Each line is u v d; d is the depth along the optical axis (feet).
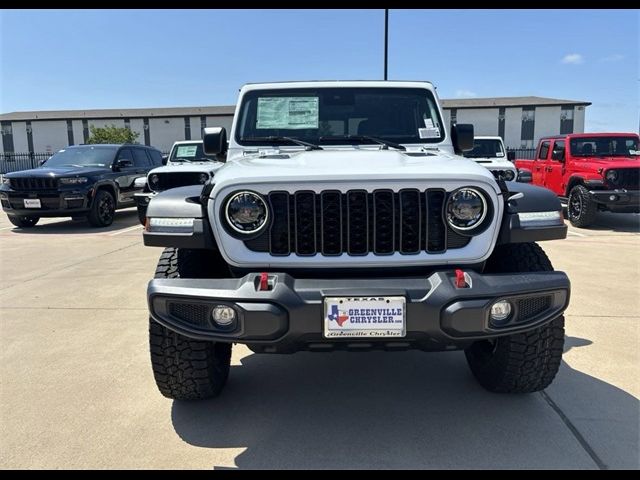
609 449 8.52
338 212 8.30
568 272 20.94
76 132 198.70
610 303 16.44
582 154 37.27
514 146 179.01
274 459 8.43
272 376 11.60
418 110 12.64
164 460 8.41
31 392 10.80
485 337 8.06
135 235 33.24
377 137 12.38
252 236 8.31
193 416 9.80
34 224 37.96
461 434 9.06
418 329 7.83
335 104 12.60
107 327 14.75
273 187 8.25
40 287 19.47
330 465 8.27
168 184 33.53
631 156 37.11
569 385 10.75
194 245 8.64
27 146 202.49
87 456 8.54
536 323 8.21
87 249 28.02
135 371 11.78
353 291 7.77
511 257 9.52
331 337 7.82
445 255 8.39
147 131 192.95
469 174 8.33
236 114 12.65
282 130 12.48
